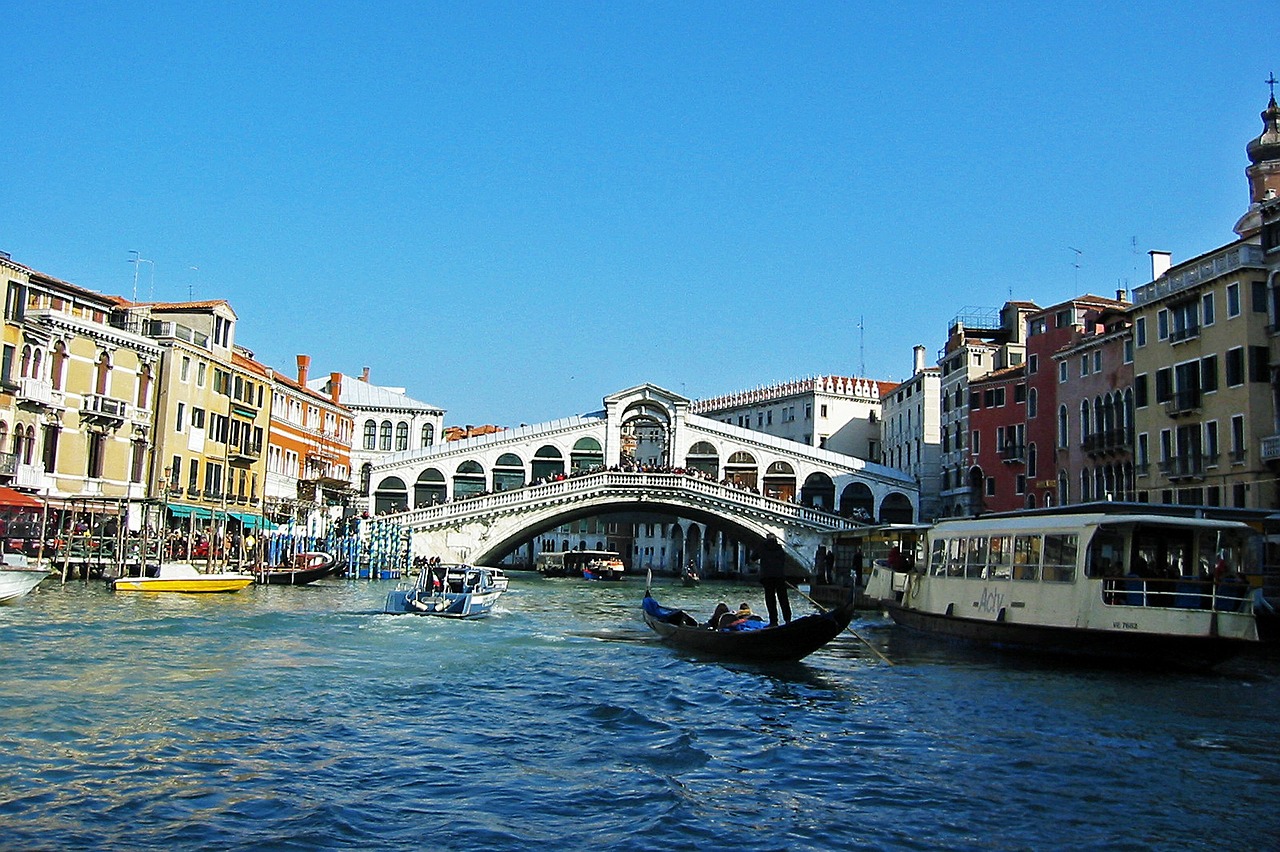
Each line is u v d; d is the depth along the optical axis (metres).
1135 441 39.94
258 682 17.66
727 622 24.00
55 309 37.91
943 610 26.17
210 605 30.86
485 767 12.41
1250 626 19.88
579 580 67.81
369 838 9.69
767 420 87.00
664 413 65.19
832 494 64.00
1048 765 12.97
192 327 45.81
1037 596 22.44
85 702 15.24
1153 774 12.55
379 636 25.22
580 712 16.09
